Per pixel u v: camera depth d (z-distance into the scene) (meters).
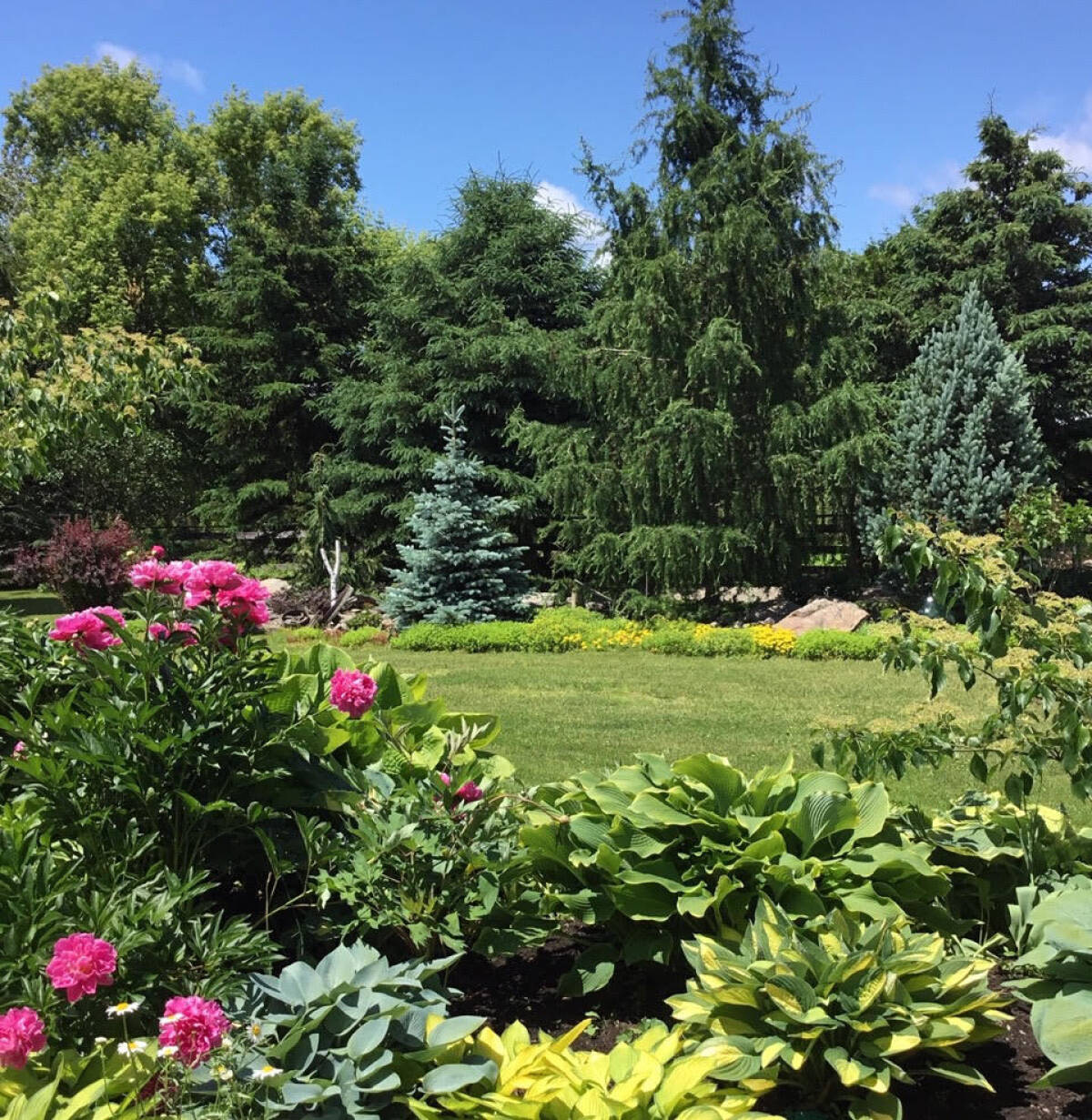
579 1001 2.94
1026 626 3.36
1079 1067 2.24
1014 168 20.73
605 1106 1.87
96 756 2.35
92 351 5.64
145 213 26.22
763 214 14.14
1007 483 14.13
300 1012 2.10
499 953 2.72
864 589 15.24
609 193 15.07
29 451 5.40
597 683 9.79
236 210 29.95
